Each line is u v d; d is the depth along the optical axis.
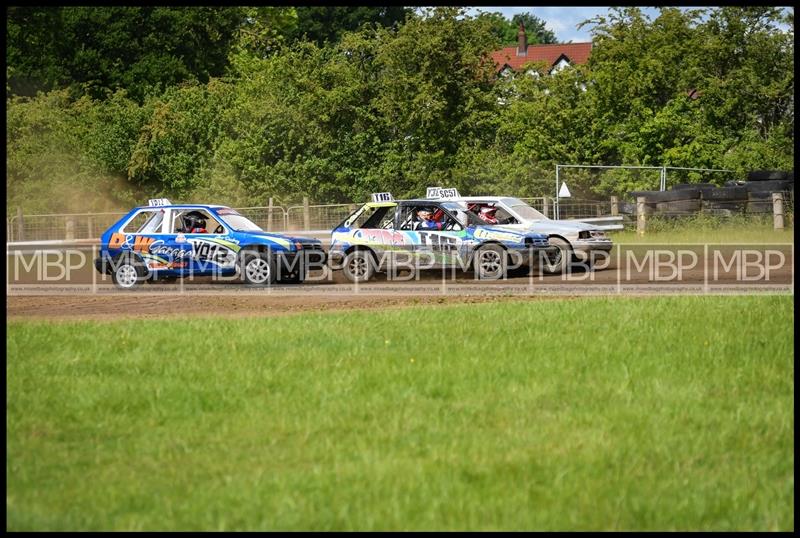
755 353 42.50
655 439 30.77
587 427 32.25
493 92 176.62
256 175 173.38
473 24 176.00
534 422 32.91
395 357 42.94
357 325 51.62
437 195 87.31
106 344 47.25
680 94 161.38
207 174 181.88
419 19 175.88
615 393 36.25
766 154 156.38
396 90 173.25
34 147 194.88
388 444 30.84
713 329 47.72
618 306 55.88
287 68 179.00
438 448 30.12
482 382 38.22
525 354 43.03
